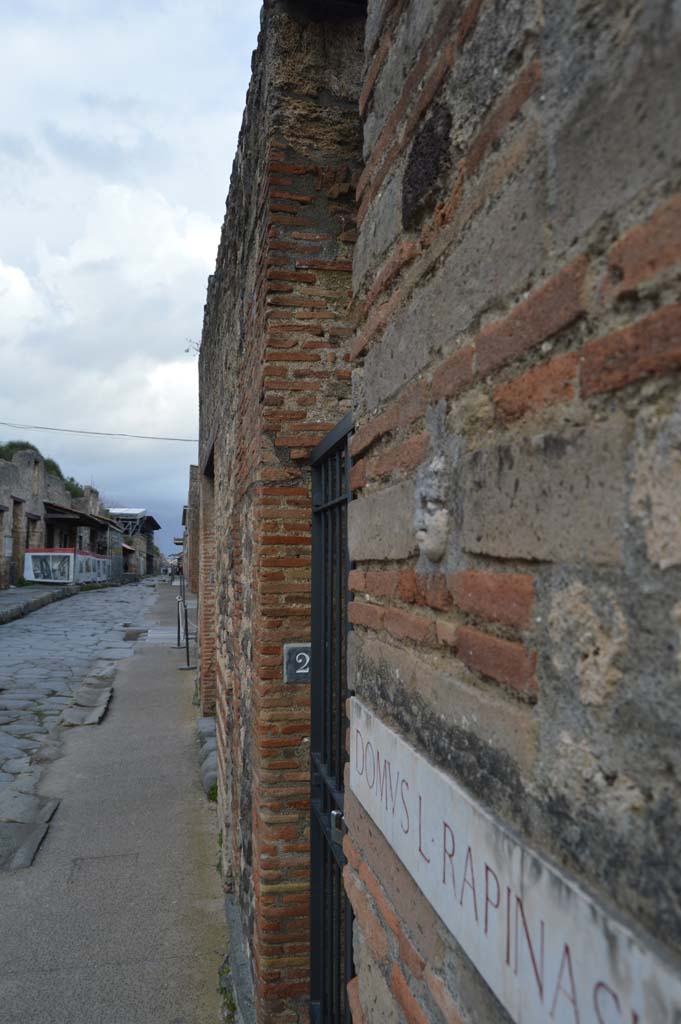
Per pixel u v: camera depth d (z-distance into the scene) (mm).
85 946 4500
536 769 1031
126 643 17266
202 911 4930
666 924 760
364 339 1944
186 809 6680
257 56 3994
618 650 859
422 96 1513
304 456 3531
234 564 5102
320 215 3576
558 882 924
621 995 789
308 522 3545
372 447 1904
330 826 2723
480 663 1214
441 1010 1329
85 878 5352
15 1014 3879
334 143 3598
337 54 3613
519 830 1070
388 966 1671
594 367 915
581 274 946
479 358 1236
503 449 1137
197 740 8805
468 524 1263
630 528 838
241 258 4641
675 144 779
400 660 1638
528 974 992
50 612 23797
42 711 10281
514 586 1102
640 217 841
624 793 841
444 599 1384
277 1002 3387
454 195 1360
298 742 3508
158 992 4082
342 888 2762
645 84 826
